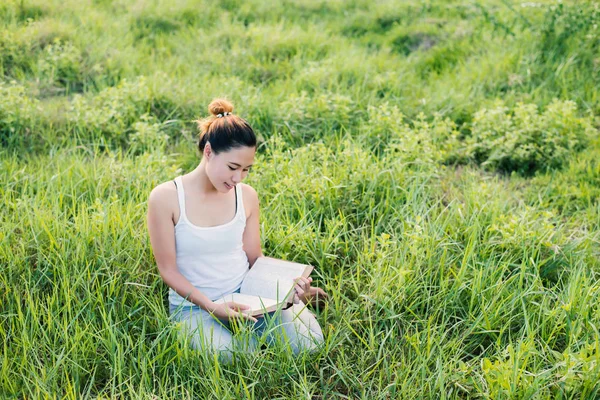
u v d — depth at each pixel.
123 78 6.08
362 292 3.77
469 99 6.20
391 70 6.73
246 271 3.61
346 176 4.64
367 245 4.12
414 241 3.91
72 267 3.73
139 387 3.11
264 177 4.66
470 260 4.00
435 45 7.42
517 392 3.07
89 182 4.55
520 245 4.06
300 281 3.43
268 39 7.20
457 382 3.22
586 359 3.13
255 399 3.18
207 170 3.23
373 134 5.41
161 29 7.55
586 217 4.62
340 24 8.10
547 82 6.34
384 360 3.31
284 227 4.20
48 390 3.08
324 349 3.39
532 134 5.49
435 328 3.50
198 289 3.47
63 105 5.74
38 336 3.38
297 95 6.10
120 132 5.36
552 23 6.84
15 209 4.09
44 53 6.50
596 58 6.61
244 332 3.23
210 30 7.61
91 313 3.47
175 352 3.29
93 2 7.90
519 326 3.62
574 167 5.19
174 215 3.31
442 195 4.90
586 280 3.77
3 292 3.61
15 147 5.12
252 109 5.61
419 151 5.11
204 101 5.82
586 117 5.87
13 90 5.42
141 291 3.67
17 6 7.26
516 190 5.08
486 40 7.23
